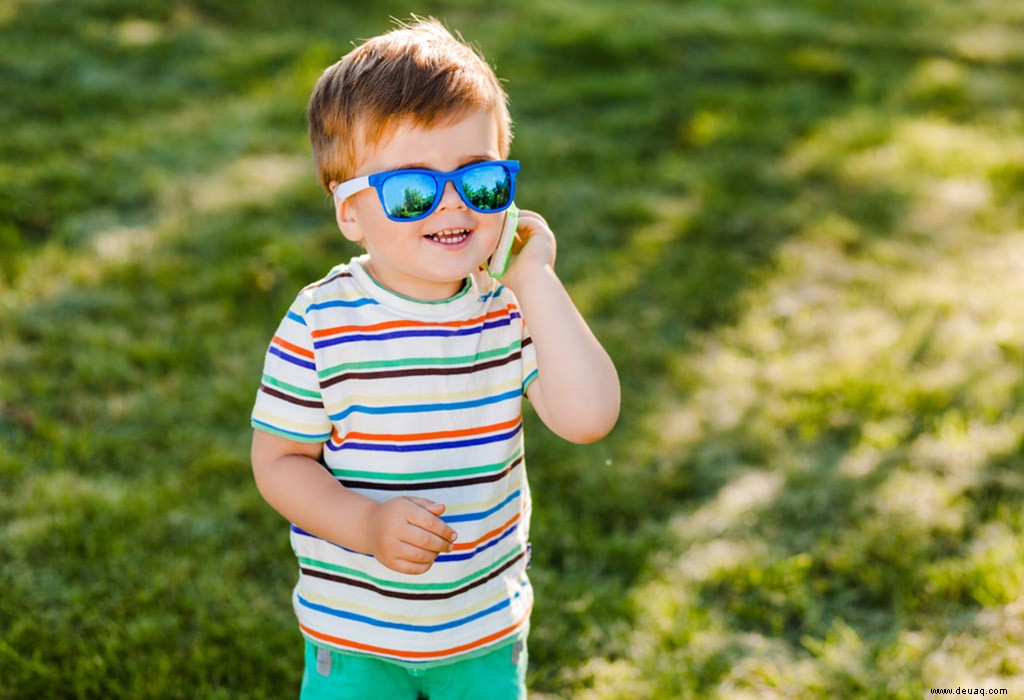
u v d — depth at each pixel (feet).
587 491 10.46
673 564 9.55
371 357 5.31
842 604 9.04
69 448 10.63
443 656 5.61
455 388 5.38
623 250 15.12
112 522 9.61
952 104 21.39
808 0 27.32
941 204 17.08
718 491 10.59
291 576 9.30
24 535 9.33
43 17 20.75
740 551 9.67
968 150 18.80
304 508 5.35
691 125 19.19
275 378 5.38
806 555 9.48
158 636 8.44
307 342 5.32
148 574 9.09
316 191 15.94
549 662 8.42
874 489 10.33
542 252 5.66
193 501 10.05
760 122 19.66
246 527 9.76
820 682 8.13
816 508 10.19
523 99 19.76
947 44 24.72
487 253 5.36
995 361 12.54
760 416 11.68
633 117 19.17
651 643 8.56
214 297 13.37
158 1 22.16
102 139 16.79
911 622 8.74
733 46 23.07
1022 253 15.49
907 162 18.43
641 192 16.81
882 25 25.91
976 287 14.40
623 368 12.57
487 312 5.54
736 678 8.26
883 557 9.45
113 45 20.08
